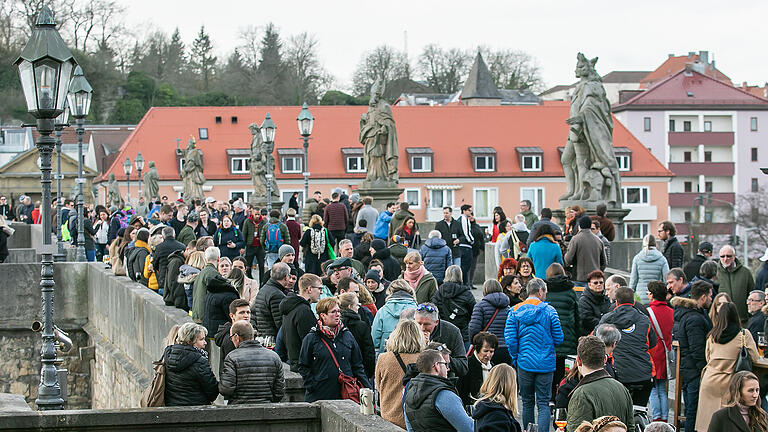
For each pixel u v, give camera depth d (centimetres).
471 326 1352
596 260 1714
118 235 2450
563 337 1332
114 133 9725
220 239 2466
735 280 1612
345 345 1148
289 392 1166
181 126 8112
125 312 2077
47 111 1298
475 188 8150
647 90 10181
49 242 1358
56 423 962
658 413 1332
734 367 1223
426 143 8206
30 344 2502
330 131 8150
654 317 1324
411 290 1319
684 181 10038
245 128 8144
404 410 952
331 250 2312
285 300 1198
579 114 2409
